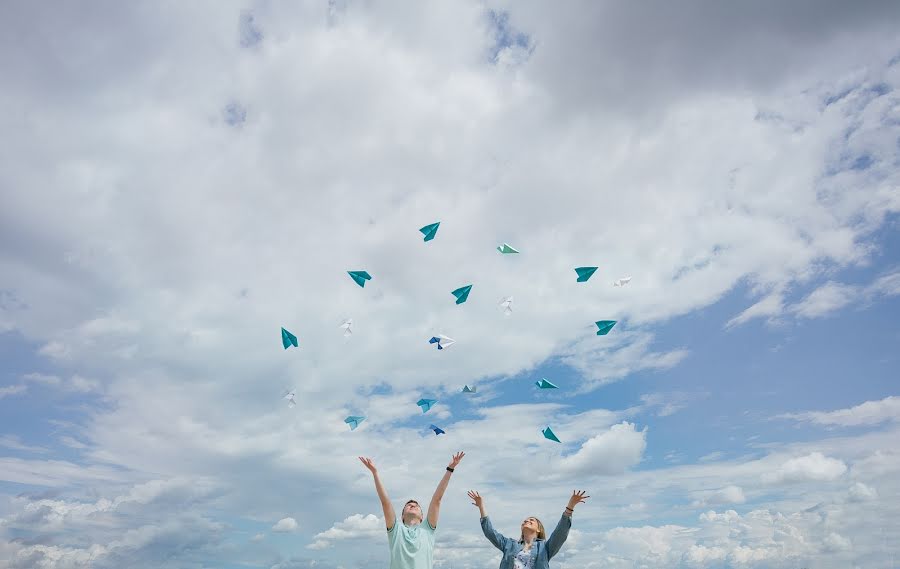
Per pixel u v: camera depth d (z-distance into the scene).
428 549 7.67
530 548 8.01
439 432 14.53
